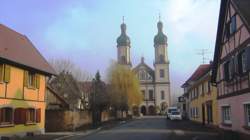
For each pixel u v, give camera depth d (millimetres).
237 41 23328
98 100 55656
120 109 80125
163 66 125875
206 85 42875
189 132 33312
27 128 29859
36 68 30859
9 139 25828
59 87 56250
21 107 28828
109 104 64688
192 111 57906
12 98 27453
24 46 32938
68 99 55469
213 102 37750
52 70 35094
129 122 60125
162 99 125250
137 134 31266
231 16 24625
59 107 43438
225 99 27016
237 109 23781
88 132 35719
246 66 21516
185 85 65875
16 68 28203
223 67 27156
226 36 26062
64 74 57719
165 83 125312
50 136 29984
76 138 28891
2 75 26016
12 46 29812
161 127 42250
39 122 32438
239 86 23250
